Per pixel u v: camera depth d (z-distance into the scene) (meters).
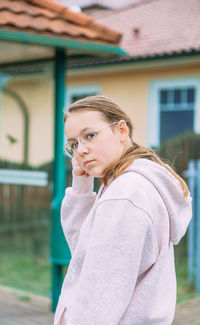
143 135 9.38
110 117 1.41
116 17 10.94
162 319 1.35
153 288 1.33
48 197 6.36
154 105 9.20
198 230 5.11
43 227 6.44
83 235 1.40
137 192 1.30
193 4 10.28
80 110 1.41
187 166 5.71
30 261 6.48
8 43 3.63
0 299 4.80
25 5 3.66
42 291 5.11
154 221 1.31
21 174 6.34
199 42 8.52
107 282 1.25
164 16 10.16
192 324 4.04
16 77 7.49
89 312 1.25
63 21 3.74
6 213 6.74
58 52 4.14
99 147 1.39
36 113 7.54
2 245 6.79
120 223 1.26
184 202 1.45
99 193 1.45
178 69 8.83
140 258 1.27
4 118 6.79
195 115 8.66
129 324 1.31
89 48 3.77
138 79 9.38
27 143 6.95
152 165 1.38
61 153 4.20
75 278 1.44
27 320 4.14
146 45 9.02
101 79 9.91
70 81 10.43
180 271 5.56
